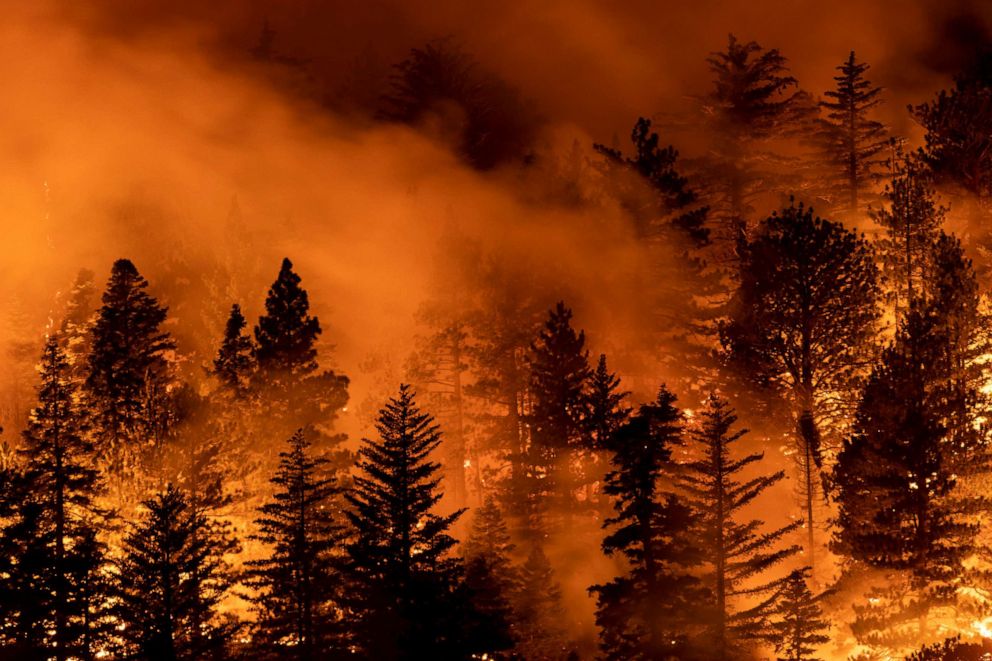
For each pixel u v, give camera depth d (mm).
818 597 33625
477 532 41625
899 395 34094
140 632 34875
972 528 32906
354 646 36312
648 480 33750
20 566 33938
